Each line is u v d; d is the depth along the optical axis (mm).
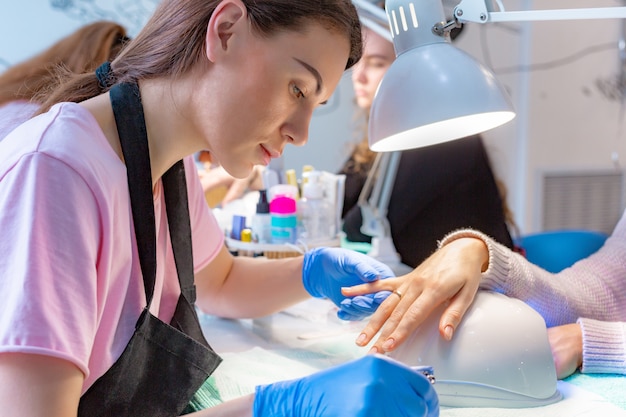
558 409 715
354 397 514
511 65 2910
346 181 2006
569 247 1743
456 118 700
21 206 551
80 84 738
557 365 827
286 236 1244
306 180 1320
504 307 772
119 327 673
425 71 678
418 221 1790
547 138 2998
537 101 2949
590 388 797
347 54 705
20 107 912
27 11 2131
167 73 690
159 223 805
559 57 2947
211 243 1020
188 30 676
